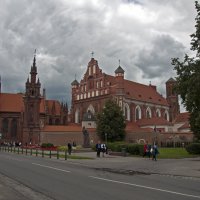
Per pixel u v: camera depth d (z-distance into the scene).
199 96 33.03
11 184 18.19
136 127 105.88
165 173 25.59
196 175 24.11
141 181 20.02
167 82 142.50
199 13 33.19
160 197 14.01
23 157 46.50
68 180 20.05
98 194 14.81
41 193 15.17
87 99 113.81
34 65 105.25
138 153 51.12
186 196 14.30
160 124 105.94
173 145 92.31
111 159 43.50
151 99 123.12
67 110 120.50
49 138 95.50
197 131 57.59
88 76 115.00
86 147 81.62
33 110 102.31
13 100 112.88
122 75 106.88
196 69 33.16
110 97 105.50
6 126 108.62
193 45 33.53
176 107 139.38
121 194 14.80
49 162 36.91
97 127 96.00
